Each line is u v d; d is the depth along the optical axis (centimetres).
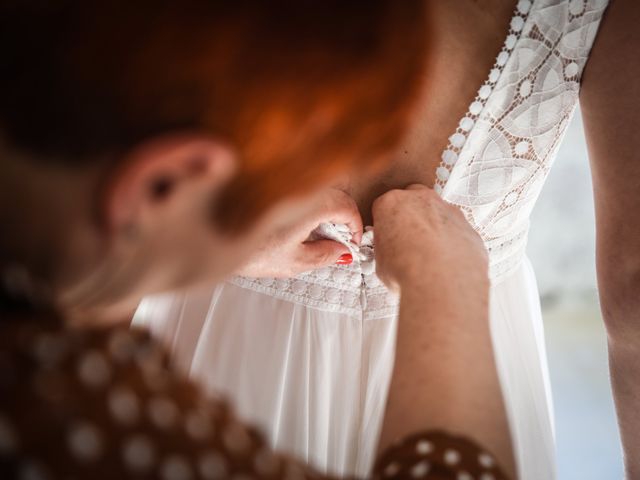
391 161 113
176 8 47
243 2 48
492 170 114
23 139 49
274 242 113
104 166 50
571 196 299
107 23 47
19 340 47
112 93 48
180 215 54
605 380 273
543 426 130
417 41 55
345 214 113
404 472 64
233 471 51
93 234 53
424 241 97
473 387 74
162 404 50
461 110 111
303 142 54
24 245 53
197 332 129
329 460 126
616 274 120
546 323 300
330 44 50
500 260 126
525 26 106
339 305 126
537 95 111
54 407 45
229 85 49
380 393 126
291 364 126
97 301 59
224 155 51
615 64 110
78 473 45
